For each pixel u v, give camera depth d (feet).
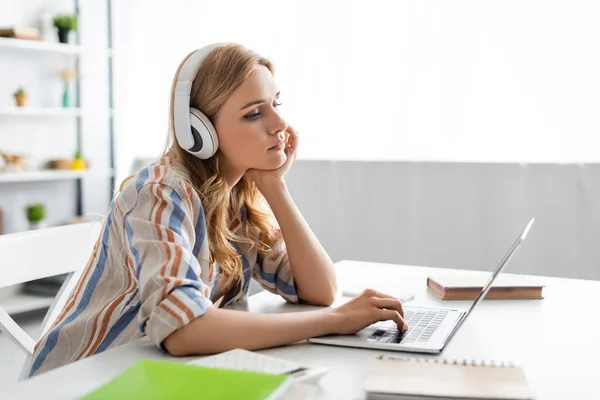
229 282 4.13
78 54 12.52
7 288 10.32
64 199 12.75
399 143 10.00
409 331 3.37
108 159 13.03
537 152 9.13
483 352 3.11
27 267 4.12
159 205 3.46
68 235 4.39
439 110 9.70
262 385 2.30
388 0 9.90
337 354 3.06
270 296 4.53
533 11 9.01
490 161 9.23
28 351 4.03
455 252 9.52
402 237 9.83
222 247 3.94
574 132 8.90
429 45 9.69
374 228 10.01
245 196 4.40
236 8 11.05
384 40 9.98
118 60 12.31
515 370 2.59
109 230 3.75
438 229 9.60
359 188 10.07
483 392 2.34
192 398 2.20
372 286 4.62
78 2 12.47
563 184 8.81
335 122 10.38
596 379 2.74
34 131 12.16
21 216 12.11
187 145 3.79
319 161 10.30
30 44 11.07
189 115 3.75
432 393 2.32
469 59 9.45
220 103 3.72
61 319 3.87
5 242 4.01
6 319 3.99
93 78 12.73
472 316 3.79
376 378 2.47
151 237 3.32
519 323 3.64
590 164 8.65
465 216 9.42
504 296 4.21
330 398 2.49
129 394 2.24
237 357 2.76
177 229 3.38
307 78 10.52
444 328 3.42
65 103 12.15
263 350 3.11
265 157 3.81
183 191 3.58
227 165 4.01
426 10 9.67
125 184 3.76
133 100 12.23
